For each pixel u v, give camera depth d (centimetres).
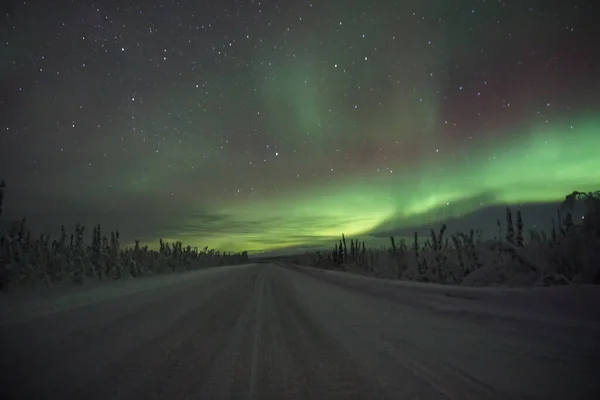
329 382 512
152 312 1101
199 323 942
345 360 618
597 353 619
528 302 1052
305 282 2411
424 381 512
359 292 1755
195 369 568
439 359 617
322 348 697
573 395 458
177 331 843
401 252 2938
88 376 527
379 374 544
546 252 1516
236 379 524
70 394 461
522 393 465
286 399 453
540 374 532
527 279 1466
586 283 1238
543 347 664
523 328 808
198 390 480
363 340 762
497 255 1738
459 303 1182
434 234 2566
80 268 1995
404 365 587
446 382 507
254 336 800
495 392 470
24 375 525
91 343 710
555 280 1336
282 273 3731
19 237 1669
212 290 1823
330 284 2236
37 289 1385
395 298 1455
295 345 720
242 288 1952
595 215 1395
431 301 1287
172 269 3925
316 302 1381
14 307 1068
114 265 2412
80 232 2311
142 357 629
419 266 2330
